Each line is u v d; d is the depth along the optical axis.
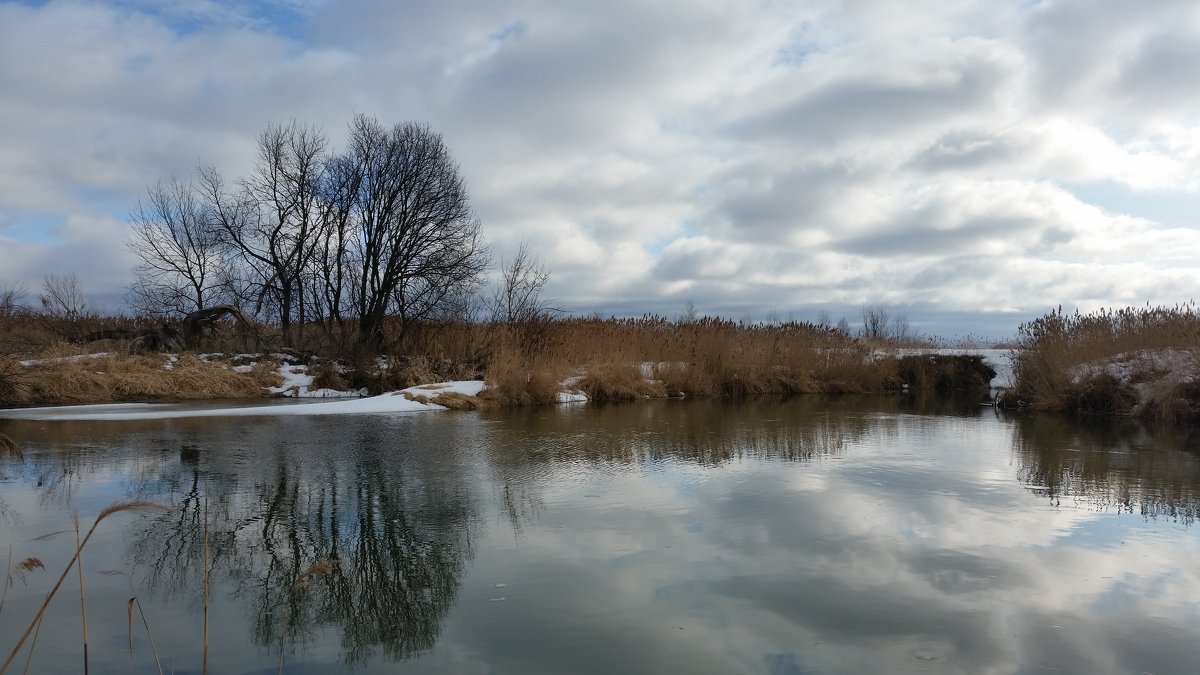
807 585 4.78
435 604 4.52
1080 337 16.14
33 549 5.48
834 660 3.75
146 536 5.84
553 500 7.04
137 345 22.66
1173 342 14.94
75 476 7.96
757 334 22.48
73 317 25.92
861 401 18.42
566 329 21.91
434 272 24.47
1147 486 7.66
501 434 11.48
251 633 4.14
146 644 3.97
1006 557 5.32
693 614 4.34
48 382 16.52
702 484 7.75
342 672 3.67
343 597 4.66
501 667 3.71
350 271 26.44
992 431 12.05
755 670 3.65
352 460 9.09
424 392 16.78
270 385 20.36
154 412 14.41
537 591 4.70
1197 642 3.95
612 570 5.08
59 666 3.70
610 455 9.55
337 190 26.55
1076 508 6.71
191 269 28.80
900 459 9.30
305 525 6.17
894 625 4.18
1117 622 4.21
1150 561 5.24
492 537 5.84
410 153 25.95
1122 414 14.15
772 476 8.18
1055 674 3.59
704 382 19.69
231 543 5.70
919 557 5.33
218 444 10.27
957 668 3.66
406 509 6.69
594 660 3.77
